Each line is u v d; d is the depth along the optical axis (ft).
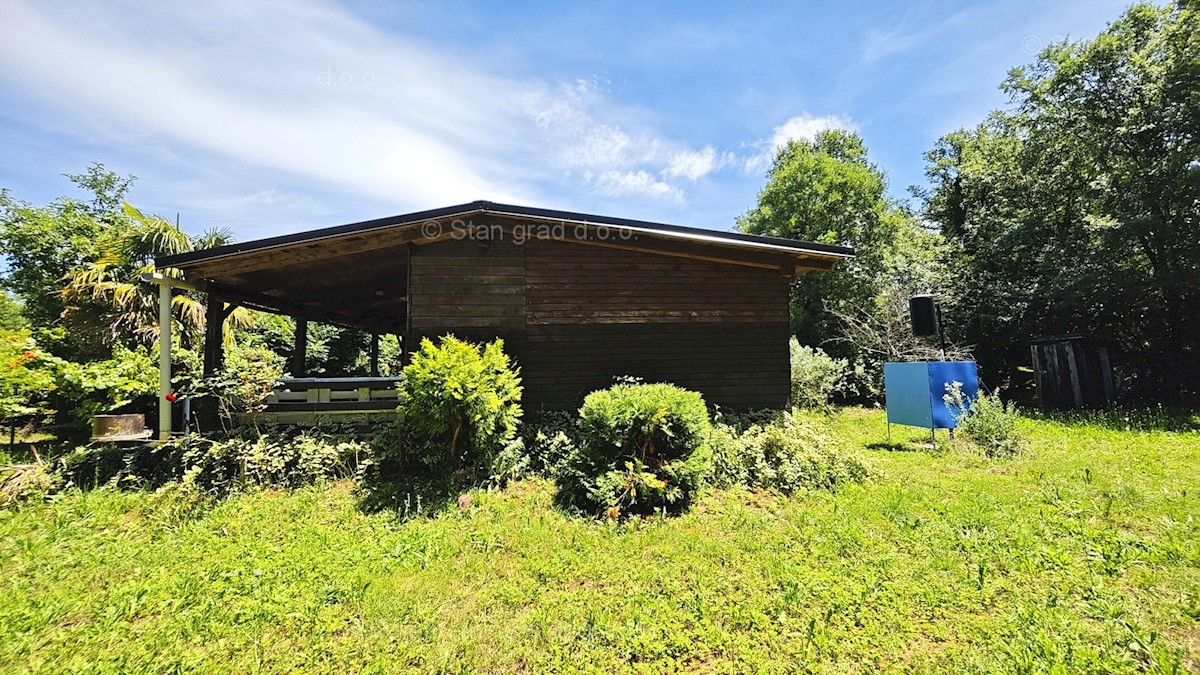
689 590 10.73
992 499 16.07
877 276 55.21
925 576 11.03
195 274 21.06
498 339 20.72
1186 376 41.22
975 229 56.03
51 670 8.27
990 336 49.21
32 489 17.02
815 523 14.24
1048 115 46.55
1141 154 40.88
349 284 28.71
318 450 18.22
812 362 42.29
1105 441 25.52
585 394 23.39
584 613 9.84
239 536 13.74
